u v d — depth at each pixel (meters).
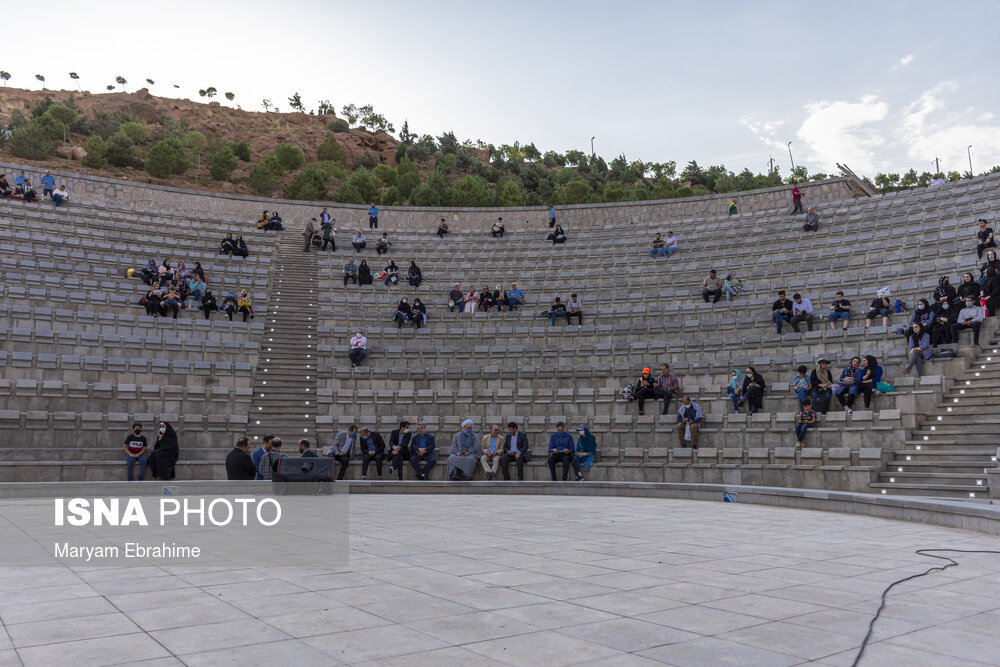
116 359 20.30
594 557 7.26
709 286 25.19
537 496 15.95
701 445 18.08
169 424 17.66
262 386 22.05
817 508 12.56
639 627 4.55
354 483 16.44
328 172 65.81
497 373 22.80
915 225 25.83
